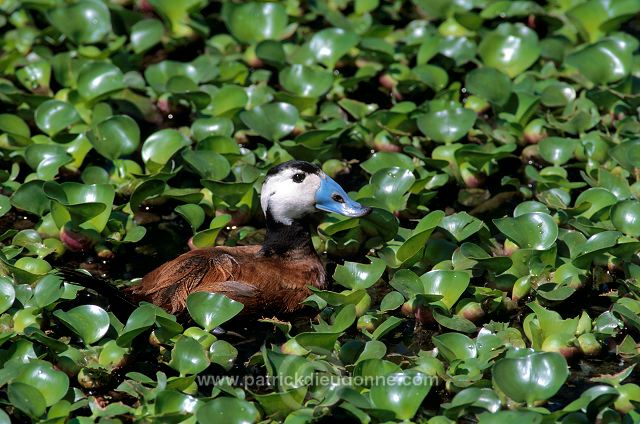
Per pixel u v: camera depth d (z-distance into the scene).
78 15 16.36
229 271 11.00
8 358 9.88
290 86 14.93
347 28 16.75
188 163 13.20
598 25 16.27
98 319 10.16
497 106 14.52
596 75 14.75
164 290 10.82
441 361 10.13
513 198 13.56
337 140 14.26
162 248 12.65
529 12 16.73
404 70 15.73
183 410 9.05
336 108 14.95
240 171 13.16
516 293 11.09
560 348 10.09
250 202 12.80
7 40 16.70
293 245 11.66
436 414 9.40
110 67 14.95
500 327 10.52
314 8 17.09
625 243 11.00
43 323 10.51
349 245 12.26
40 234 12.26
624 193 12.57
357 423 9.02
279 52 15.55
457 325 10.49
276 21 16.47
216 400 8.91
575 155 13.89
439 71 15.41
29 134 14.09
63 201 11.96
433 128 13.89
